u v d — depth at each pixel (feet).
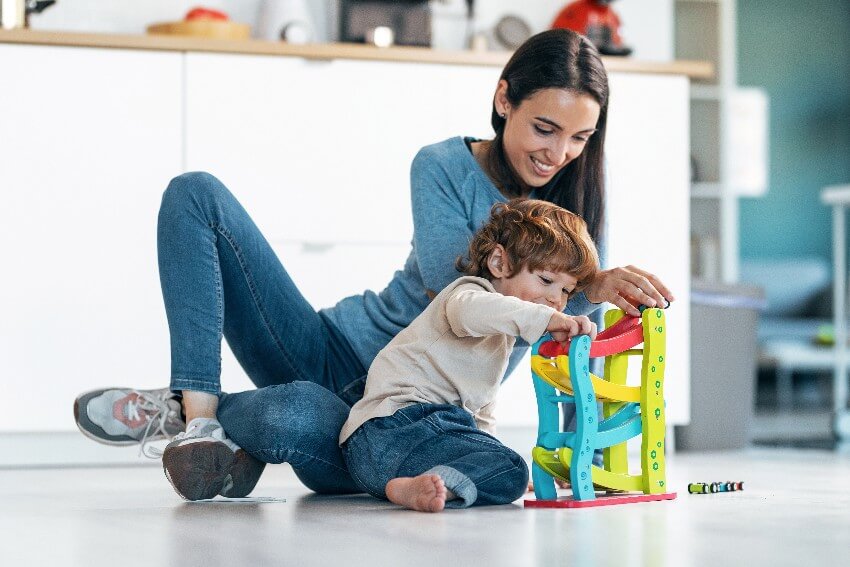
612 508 6.45
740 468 10.21
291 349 7.63
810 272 27.63
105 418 7.30
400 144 12.08
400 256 12.08
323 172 11.91
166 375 11.55
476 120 12.26
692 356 13.37
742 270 27.45
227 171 11.72
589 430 6.52
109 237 11.44
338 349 7.86
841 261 16.66
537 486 6.70
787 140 28.43
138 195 11.51
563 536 5.28
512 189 7.73
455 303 6.49
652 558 4.62
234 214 7.23
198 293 7.06
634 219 12.60
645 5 15.78
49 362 11.28
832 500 6.95
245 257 7.29
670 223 12.69
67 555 4.91
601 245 7.77
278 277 7.50
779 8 28.35
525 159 7.42
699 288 13.30
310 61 11.89
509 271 6.75
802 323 26.04
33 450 11.38
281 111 11.82
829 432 17.95
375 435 6.74
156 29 12.85
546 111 7.19
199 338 7.04
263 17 13.48
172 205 7.12
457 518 6.00
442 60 12.17
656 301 6.82
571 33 7.38
